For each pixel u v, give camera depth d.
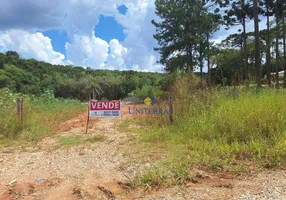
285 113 4.55
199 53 19.17
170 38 19.28
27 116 6.92
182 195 2.52
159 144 4.50
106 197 2.56
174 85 8.22
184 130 5.18
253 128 4.38
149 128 5.89
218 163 3.37
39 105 10.58
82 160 3.85
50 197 2.61
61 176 3.21
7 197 2.63
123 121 7.62
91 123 7.64
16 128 5.86
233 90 6.44
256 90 6.36
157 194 2.57
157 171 3.12
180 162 3.44
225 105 5.37
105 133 5.90
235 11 22.70
